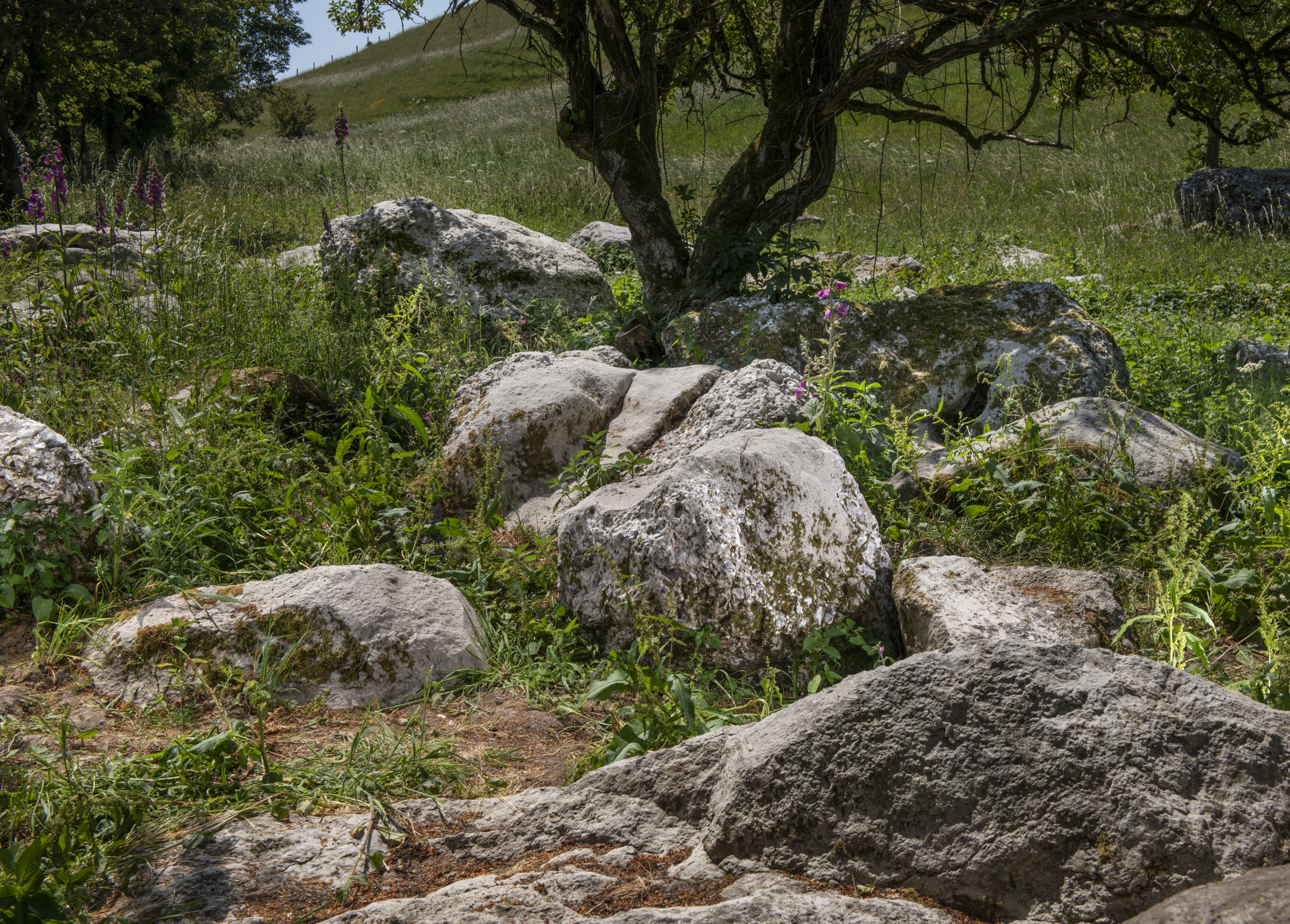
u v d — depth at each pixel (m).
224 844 2.27
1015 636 3.18
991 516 4.41
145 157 20.44
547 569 4.07
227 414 4.74
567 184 15.76
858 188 16.75
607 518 3.65
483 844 2.24
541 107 31.23
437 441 5.14
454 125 31.12
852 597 3.65
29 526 3.60
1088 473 4.49
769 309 6.27
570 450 4.89
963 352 5.82
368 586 3.41
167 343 5.69
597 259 11.03
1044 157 18.42
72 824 2.28
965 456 4.66
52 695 3.09
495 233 7.77
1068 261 11.62
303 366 6.12
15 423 3.91
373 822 2.36
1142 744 1.88
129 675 3.15
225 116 31.16
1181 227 14.28
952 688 2.05
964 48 6.42
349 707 3.13
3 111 13.58
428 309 6.97
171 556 3.87
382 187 15.45
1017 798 1.87
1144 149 18.78
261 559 4.06
